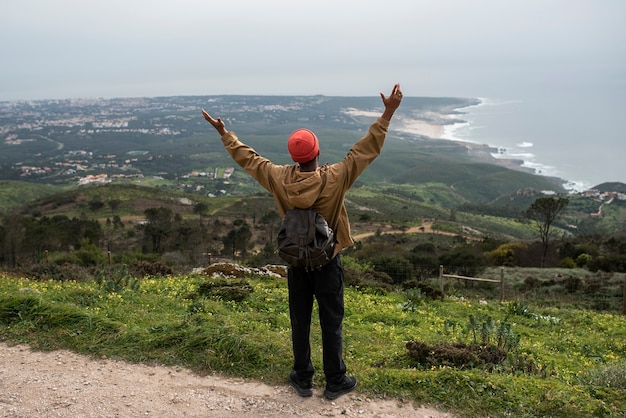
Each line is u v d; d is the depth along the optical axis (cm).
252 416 412
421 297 1388
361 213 10725
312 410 424
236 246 5781
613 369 563
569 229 11912
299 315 434
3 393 438
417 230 8450
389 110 403
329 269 412
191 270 1738
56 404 421
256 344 524
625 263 3338
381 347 711
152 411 414
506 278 2981
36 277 1512
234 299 980
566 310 1422
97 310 690
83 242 4259
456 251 3634
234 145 433
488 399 445
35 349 532
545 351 877
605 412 436
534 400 446
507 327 638
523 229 11425
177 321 621
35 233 4894
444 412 432
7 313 601
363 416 419
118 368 492
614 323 1249
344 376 449
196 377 478
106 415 406
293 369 468
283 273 1523
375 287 1467
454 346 617
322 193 394
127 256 2978
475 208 15400
